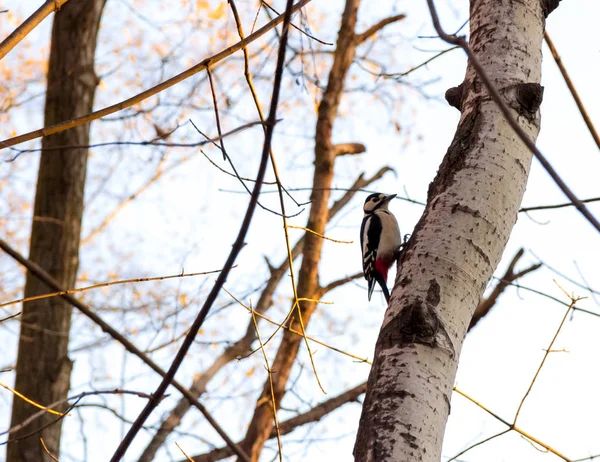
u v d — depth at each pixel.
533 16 7.20
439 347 5.66
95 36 17.66
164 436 17.47
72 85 17.17
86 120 7.48
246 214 6.08
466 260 6.07
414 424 5.30
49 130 7.38
